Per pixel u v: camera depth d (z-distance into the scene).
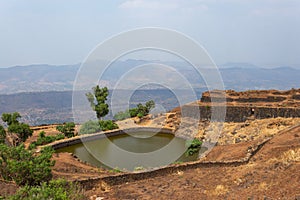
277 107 43.56
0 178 20.86
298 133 30.28
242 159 25.30
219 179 20.53
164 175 22.48
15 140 43.88
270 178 17.81
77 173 23.47
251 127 40.53
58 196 15.11
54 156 31.02
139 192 18.95
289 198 14.30
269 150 25.67
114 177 20.64
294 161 19.77
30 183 19.44
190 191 18.56
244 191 16.84
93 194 18.70
